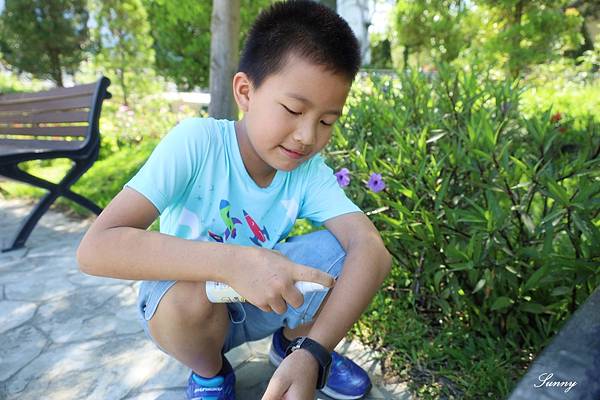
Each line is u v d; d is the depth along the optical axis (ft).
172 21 28.40
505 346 4.88
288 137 3.22
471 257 4.52
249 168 3.79
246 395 4.49
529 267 4.82
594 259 4.36
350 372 4.47
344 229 3.72
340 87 3.15
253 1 25.72
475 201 5.35
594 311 1.85
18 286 7.01
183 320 3.44
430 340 5.27
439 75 7.58
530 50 20.99
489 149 5.09
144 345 5.42
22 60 40.32
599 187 4.34
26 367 5.05
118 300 6.57
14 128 11.41
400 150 5.51
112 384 4.75
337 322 3.11
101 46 20.15
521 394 1.58
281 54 3.13
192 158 3.57
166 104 20.34
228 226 3.84
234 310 3.90
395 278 6.11
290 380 2.78
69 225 10.01
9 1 38.81
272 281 2.74
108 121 17.10
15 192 12.27
